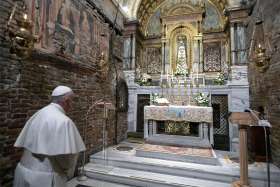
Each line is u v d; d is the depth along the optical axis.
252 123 2.99
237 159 4.42
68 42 3.81
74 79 3.99
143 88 8.09
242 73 6.47
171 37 8.98
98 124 4.95
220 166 3.89
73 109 3.93
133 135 7.41
